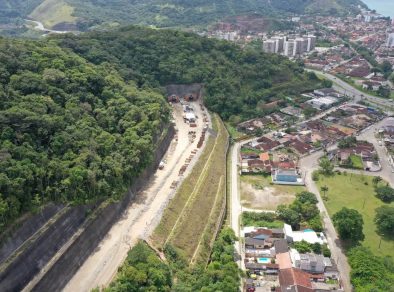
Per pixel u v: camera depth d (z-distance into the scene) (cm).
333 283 10475
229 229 12131
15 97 11869
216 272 9888
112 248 10656
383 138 19625
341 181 15750
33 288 8725
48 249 9544
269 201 14275
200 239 11662
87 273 9819
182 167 14938
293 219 12638
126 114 14925
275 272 10781
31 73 13338
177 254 10531
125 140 13725
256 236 11894
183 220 11969
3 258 8538
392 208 12938
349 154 17600
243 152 17975
